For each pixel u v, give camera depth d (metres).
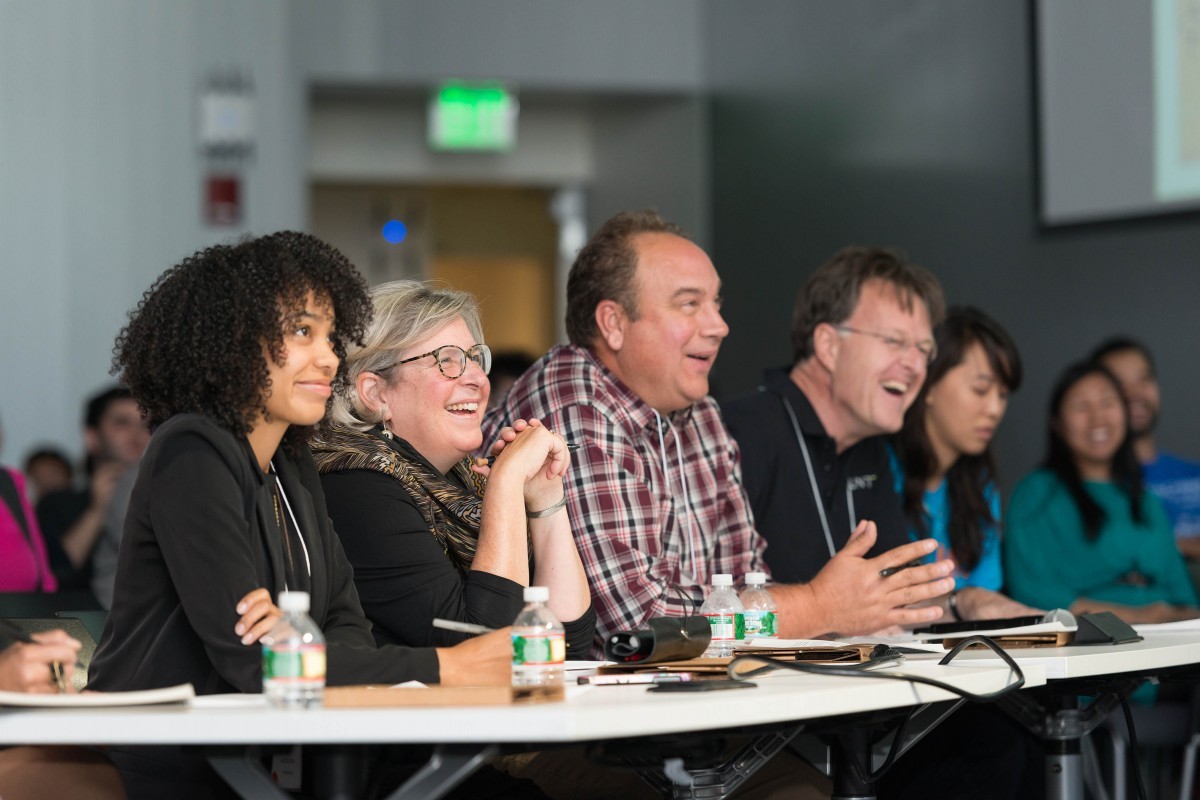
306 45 14.07
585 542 5.11
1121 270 9.95
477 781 3.87
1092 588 7.43
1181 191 9.57
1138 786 4.54
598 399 5.35
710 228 15.01
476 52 14.49
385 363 4.75
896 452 6.79
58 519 9.34
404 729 2.69
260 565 3.62
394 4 14.29
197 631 3.39
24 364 12.26
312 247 3.85
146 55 12.74
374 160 15.97
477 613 4.20
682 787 3.40
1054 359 10.45
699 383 5.44
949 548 6.87
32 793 3.33
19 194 12.33
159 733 2.75
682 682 3.28
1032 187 10.60
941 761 5.27
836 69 12.76
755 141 14.05
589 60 14.85
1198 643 4.62
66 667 3.60
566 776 4.27
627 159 16.05
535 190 20.03
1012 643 4.52
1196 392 9.41
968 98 11.22
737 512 5.71
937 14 11.51
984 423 6.74
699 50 15.11
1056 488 7.54
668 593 5.15
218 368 3.65
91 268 12.48
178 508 3.45
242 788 2.90
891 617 4.99
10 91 12.34
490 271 20.16
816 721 3.38
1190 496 9.18
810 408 6.22
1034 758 5.32
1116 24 9.99
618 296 5.43
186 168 12.88
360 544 4.38
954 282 11.46
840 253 6.38
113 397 8.98
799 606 4.97
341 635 3.94
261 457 3.83
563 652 3.24
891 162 12.08
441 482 4.65
